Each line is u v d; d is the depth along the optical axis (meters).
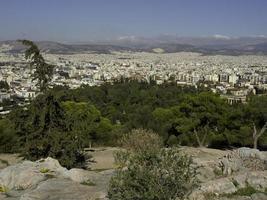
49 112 17.67
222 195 10.14
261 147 27.03
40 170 13.49
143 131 18.66
